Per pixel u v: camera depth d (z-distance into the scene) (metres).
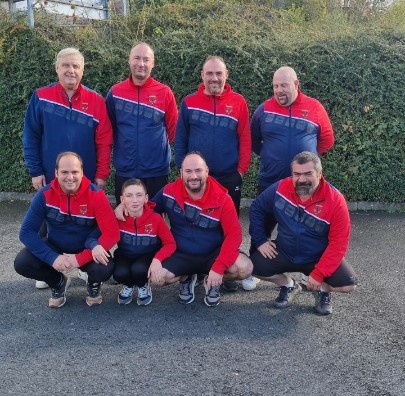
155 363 3.42
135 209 4.05
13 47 7.43
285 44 7.20
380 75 6.94
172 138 4.93
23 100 7.55
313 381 3.21
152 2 9.27
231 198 4.37
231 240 4.16
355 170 7.12
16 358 3.49
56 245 4.23
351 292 4.41
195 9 8.61
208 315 4.11
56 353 3.55
